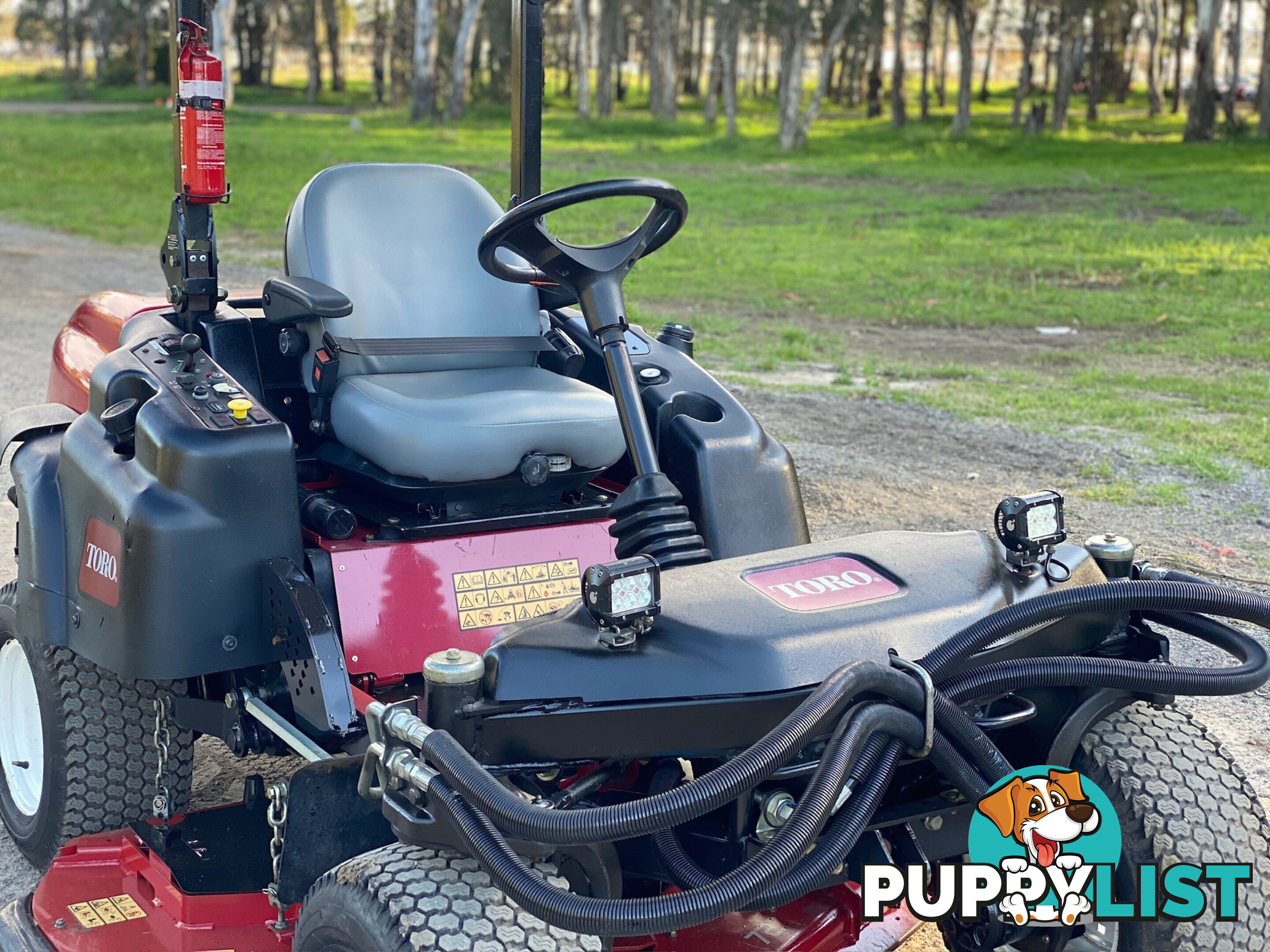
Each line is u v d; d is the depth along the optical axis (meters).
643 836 2.21
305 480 3.52
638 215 17.62
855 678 2.09
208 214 3.44
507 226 2.84
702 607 2.38
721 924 2.72
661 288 13.97
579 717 2.26
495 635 3.05
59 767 3.24
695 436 3.29
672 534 2.66
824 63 41.06
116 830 3.18
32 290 13.23
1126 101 87.44
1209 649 4.85
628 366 2.87
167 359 3.19
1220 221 20.67
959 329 12.09
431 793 2.10
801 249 17.45
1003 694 2.41
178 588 2.77
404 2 75.12
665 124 53.06
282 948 2.66
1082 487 6.87
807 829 1.98
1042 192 26.12
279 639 2.80
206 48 3.31
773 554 2.63
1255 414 8.52
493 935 2.08
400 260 3.60
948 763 2.29
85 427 3.16
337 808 2.46
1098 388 9.38
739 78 105.44
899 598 2.44
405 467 3.10
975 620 2.42
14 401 8.39
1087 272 15.37
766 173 31.95
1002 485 6.90
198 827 3.10
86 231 18.30
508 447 3.11
